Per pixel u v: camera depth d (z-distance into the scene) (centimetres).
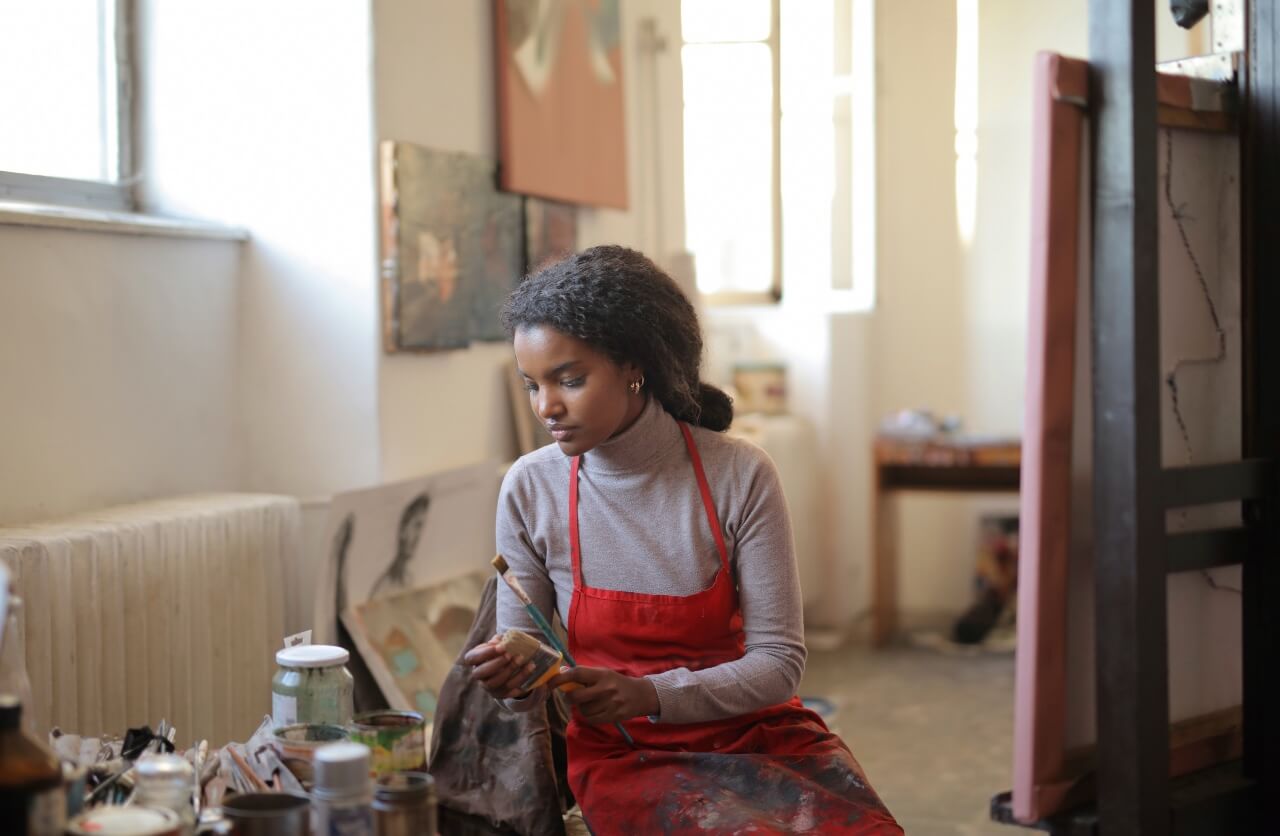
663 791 196
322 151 338
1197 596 222
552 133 421
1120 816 193
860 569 650
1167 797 196
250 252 343
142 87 345
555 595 222
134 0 344
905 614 686
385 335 339
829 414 629
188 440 322
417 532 344
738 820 187
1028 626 196
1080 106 192
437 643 341
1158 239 195
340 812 153
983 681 555
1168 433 217
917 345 691
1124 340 190
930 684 550
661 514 208
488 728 220
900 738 472
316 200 339
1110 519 193
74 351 284
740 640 214
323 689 200
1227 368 225
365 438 339
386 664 317
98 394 291
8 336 267
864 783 200
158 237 310
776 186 614
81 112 326
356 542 317
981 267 679
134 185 344
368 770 156
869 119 614
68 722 242
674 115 550
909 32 678
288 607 319
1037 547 194
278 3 338
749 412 621
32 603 233
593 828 199
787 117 615
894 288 691
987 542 636
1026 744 196
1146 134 190
